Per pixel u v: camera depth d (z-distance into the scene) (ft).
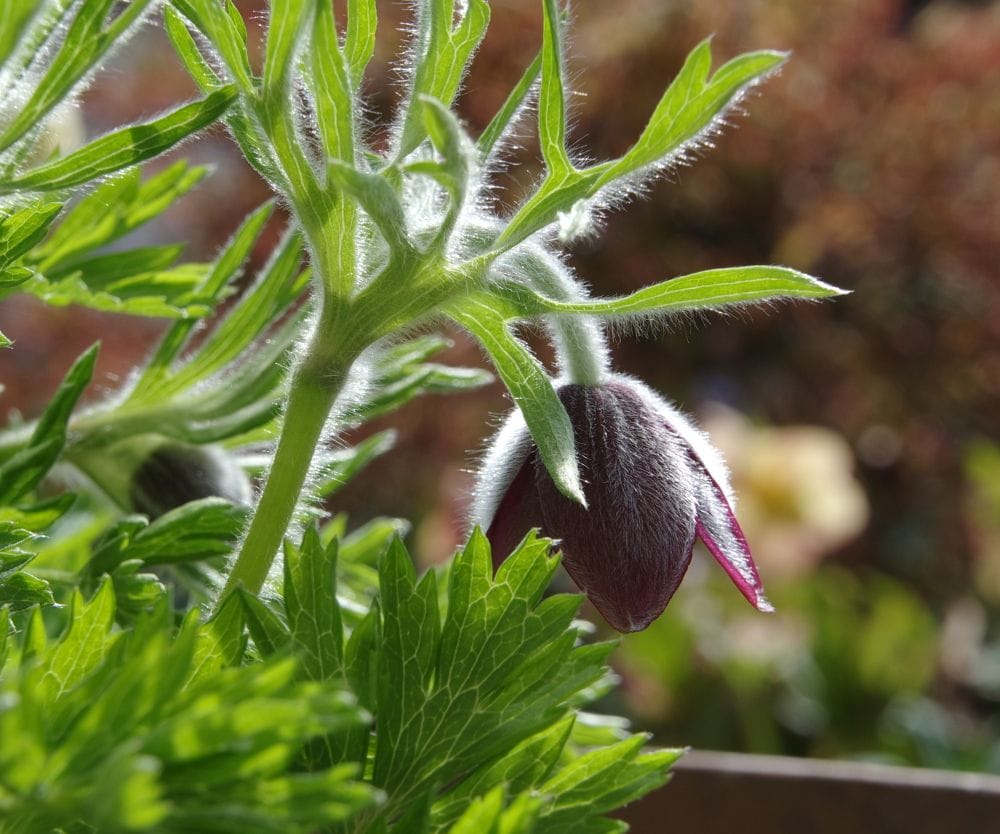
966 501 4.58
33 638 0.85
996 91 4.80
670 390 4.61
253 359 1.13
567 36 0.94
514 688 0.92
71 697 0.77
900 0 5.41
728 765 1.32
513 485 1.01
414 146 0.92
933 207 4.78
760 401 4.74
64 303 1.09
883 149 4.77
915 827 1.30
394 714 0.91
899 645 3.37
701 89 0.85
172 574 1.12
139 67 4.11
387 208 0.86
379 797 0.72
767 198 4.74
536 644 0.92
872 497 4.82
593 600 0.99
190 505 1.05
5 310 3.92
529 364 0.91
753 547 3.60
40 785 0.71
